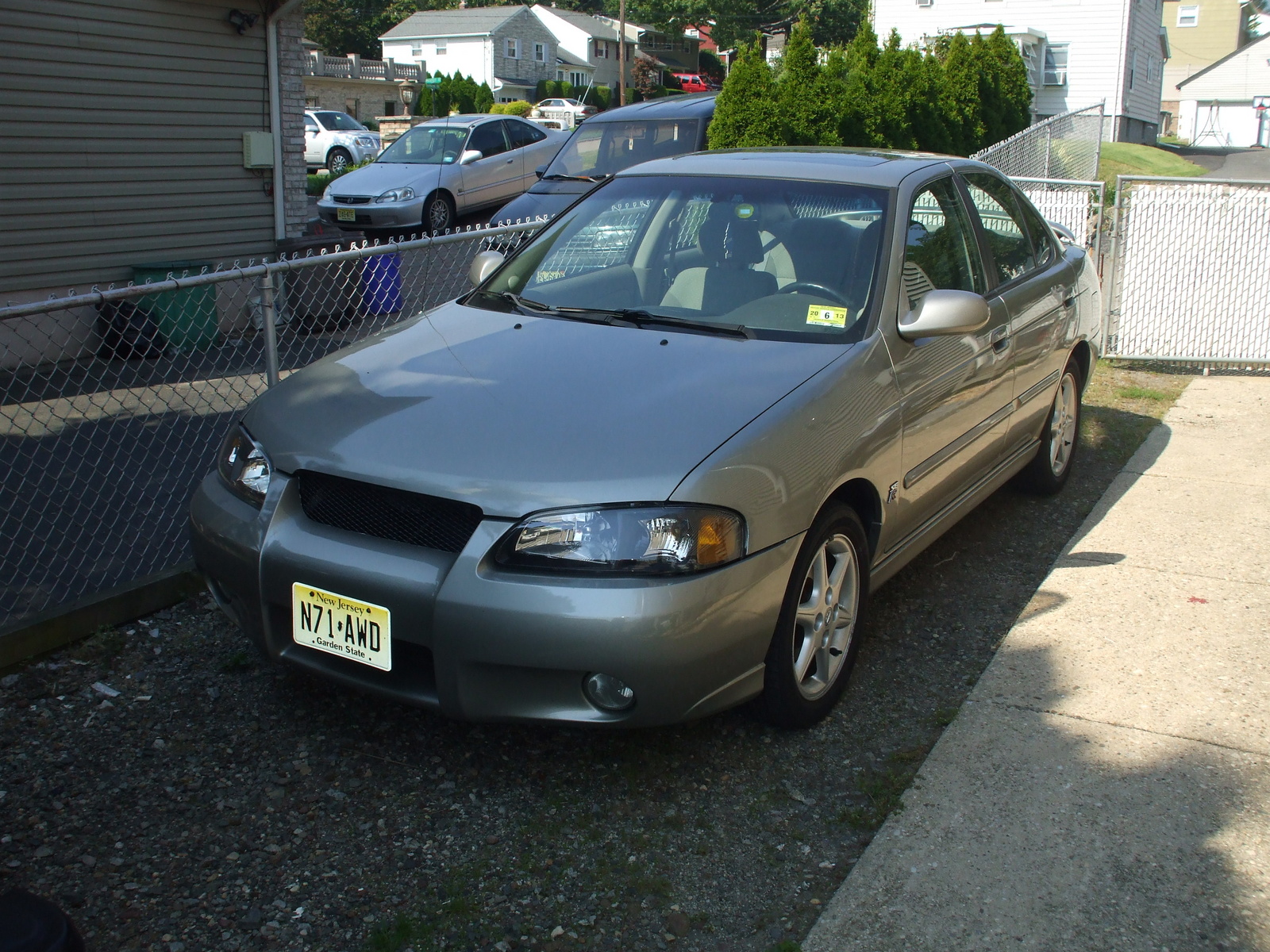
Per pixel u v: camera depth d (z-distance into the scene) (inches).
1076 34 1272.1
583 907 101.0
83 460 194.5
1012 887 102.8
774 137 404.8
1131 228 321.1
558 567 105.6
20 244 325.1
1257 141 2409.0
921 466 145.6
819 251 148.1
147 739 126.3
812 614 126.3
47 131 328.2
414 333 146.6
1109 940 96.1
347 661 117.0
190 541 130.4
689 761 124.0
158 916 98.3
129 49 348.5
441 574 108.5
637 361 129.3
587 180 406.3
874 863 106.3
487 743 127.0
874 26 1360.7
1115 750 125.4
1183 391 303.9
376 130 1647.4
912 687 142.0
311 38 3041.3
